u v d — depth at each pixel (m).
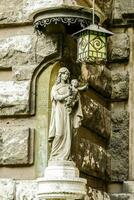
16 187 12.91
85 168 13.86
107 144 15.43
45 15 12.70
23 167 13.03
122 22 15.76
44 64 13.21
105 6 15.75
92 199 14.04
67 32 13.31
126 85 15.55
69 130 12.47
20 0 13.56
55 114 12.48
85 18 12.69
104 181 15.14
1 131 13.18
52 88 12.72
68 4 12.95
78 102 12.68
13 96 13.22
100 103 15.22
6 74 13.48
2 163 13.10
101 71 15.07
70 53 13.45
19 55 13.38
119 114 15.48
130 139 15.35
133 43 15.70
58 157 12.40
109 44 15.77
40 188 12.31
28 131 13.05
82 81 13.99
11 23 13.55
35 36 13.36
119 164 15.30
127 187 15.07
